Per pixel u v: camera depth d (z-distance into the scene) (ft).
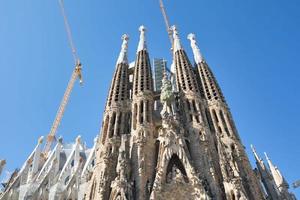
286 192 212.64
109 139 210.18
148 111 226.38
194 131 209.46
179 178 173.58
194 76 265.75
